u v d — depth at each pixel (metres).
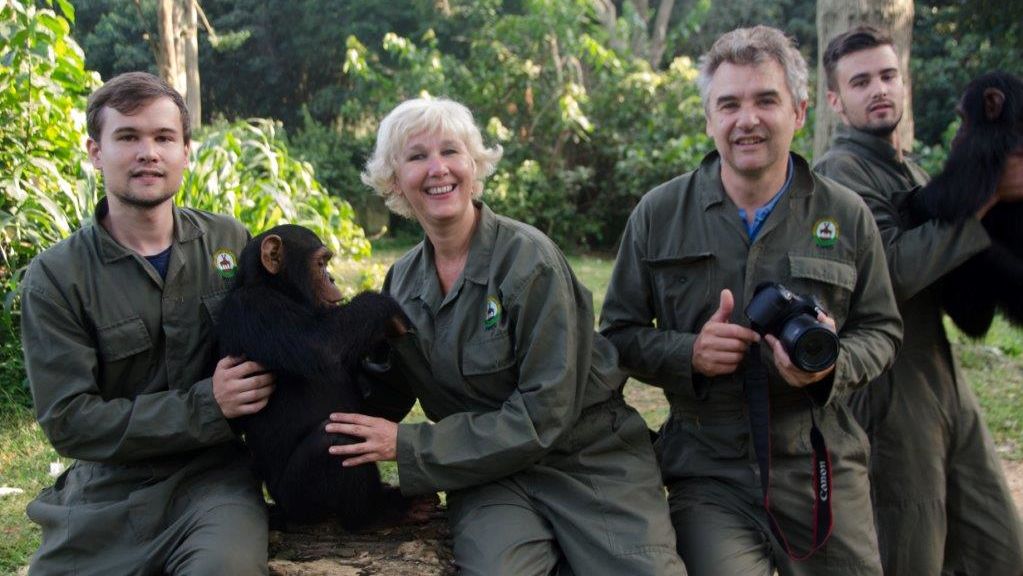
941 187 2.64
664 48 13.96
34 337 2.39
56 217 4.50
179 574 2.30
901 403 2.68
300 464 2.41
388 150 2.46
